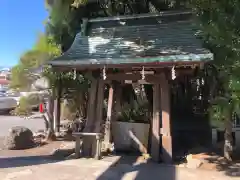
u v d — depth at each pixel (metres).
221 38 5.78
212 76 8.01
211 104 8.02
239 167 6.89
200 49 6.99
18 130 8.91
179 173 6.43
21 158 7.51
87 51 8.05
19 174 5.97
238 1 5.21
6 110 19.11
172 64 6.82
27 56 10.03
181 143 9.91
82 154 7.92
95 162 7.14
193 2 6.06
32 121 15.65
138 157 7.95
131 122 8.94
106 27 8.77
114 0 9.75
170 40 7.75
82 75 9.42
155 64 6.88
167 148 7.52
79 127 10.67
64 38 10.30
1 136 10.91
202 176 6.21
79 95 10.91
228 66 6.29
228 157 7.50
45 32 10.28
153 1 9.69
